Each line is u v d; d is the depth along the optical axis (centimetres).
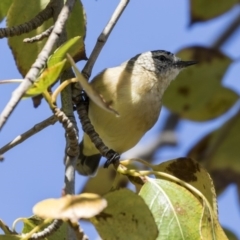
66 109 916
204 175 898
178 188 851
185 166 905
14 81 802
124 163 916
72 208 675
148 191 852
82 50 954
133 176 889
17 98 695
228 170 1155
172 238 825
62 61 780
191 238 827
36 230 789
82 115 927
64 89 928
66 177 825
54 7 993
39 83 787
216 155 1158
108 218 781
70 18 1073
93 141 912
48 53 757
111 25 962
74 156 839
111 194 783
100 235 777
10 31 962
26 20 1080
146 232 780
